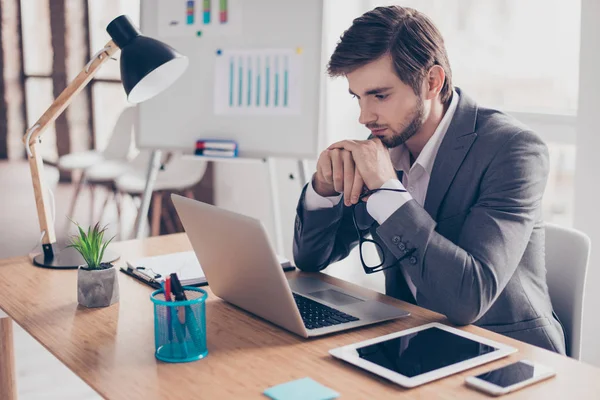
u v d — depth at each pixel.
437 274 1.12
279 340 1.06
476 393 0.86
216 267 1.17
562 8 2.40
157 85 1.68
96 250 1.24
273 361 0.97
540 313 1.29
